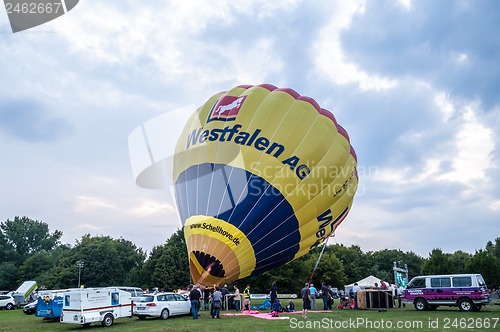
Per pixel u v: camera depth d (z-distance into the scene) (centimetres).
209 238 1736
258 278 5169
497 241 9906
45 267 8694
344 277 6669
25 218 11056
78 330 1622
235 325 1558
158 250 6781
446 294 2164
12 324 1944
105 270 7412
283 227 1805
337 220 2058
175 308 2006
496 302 2897
